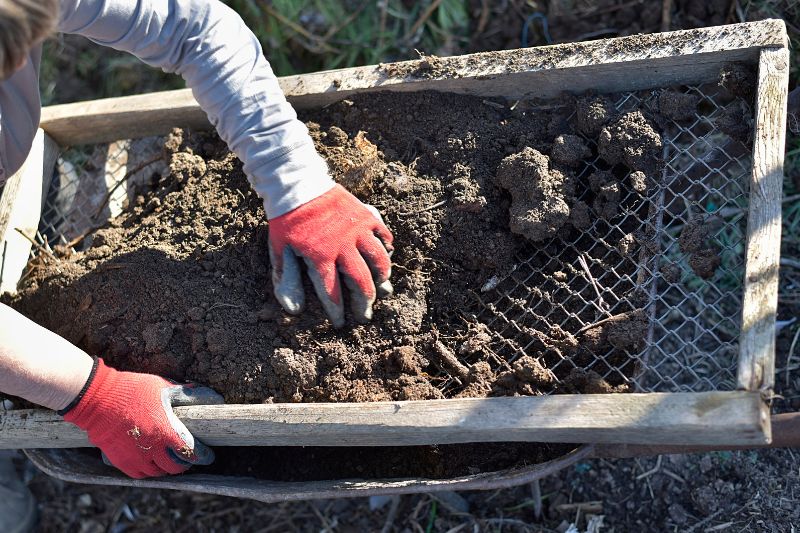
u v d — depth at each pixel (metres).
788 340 2.06
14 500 2.20
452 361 1.59
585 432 1.29
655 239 1.59
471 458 1.61
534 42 2.47
